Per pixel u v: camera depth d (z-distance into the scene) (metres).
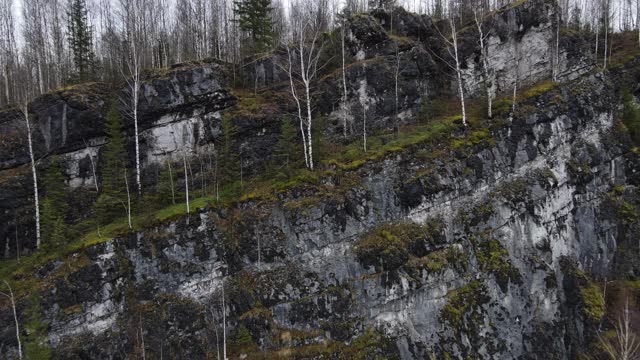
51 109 30.42
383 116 33.91
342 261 26.73
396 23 38.53
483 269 27.89
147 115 31.36
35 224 28.67
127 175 30.97
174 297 25.28
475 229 29.00
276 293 25.67
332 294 25.78
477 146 31.02
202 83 32.16
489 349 25.73
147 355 23.47
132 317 24.44
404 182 28.98
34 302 22.97
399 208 28.59
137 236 26.08
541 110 33.12
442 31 39.78
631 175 34.31
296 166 30.23
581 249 31.20
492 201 30.02
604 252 31.62
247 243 27.00
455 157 30.45
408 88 34.78
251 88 35.28
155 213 27.75
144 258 25.75
